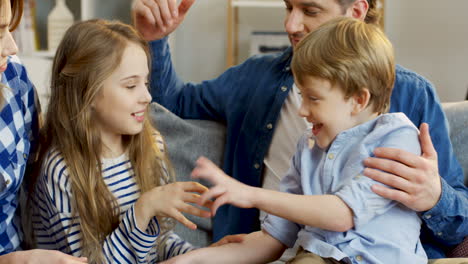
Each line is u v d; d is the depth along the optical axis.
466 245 1.42
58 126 1.34
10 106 1.30
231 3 3.53
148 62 1.39
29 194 1.40
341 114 1.19
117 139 1.39
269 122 1.69
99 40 1.30
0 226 1.30
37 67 3.04
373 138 1.20
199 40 3.80
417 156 1.19
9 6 1.12
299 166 1.33
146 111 1.44
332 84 1.16
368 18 1.73
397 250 1.17
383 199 1.16
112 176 1.37
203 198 1.07
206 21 3.78
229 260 1.28
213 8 3.77
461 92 3.59
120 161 1.39
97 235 1.31
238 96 1.77
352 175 1.19
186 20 3.79
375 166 1.17
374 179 1.16
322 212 1.12
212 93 1.82
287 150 1.66
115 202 1.34
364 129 1.22
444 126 1.55
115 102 1.30
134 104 1.31
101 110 1.32
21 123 1.33
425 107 1.56
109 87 1.30
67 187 1.31
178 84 1.86
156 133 1.52
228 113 1.77
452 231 1.36
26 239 1.43
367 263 1.16
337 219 1.13
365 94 1.18
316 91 1.17
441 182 1.29
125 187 1.38
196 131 1.76
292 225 1.32
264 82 1.73
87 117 1.31
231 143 1.75
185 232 1.70
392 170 1.17
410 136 1.22
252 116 1.72
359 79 1.16
